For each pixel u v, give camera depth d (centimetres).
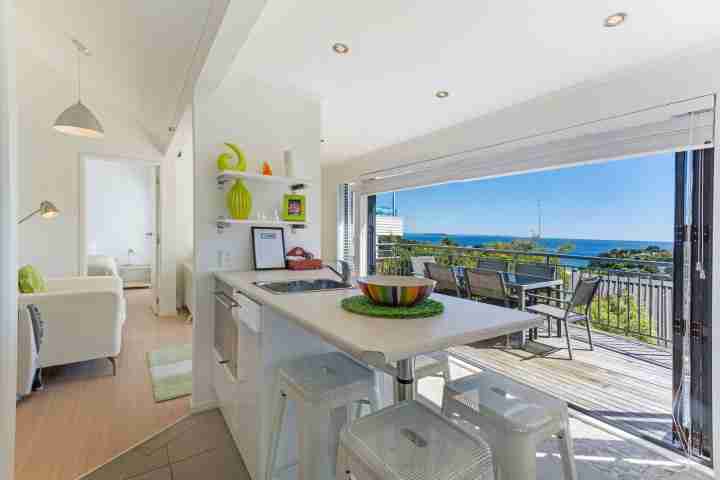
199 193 231
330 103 286
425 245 589
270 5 164
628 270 384
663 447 200
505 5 163
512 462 113
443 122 335
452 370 304
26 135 382
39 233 388
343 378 137
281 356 153
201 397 231
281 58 216
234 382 188
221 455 185
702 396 188
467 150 331
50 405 238
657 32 180
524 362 321
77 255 405
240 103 243
